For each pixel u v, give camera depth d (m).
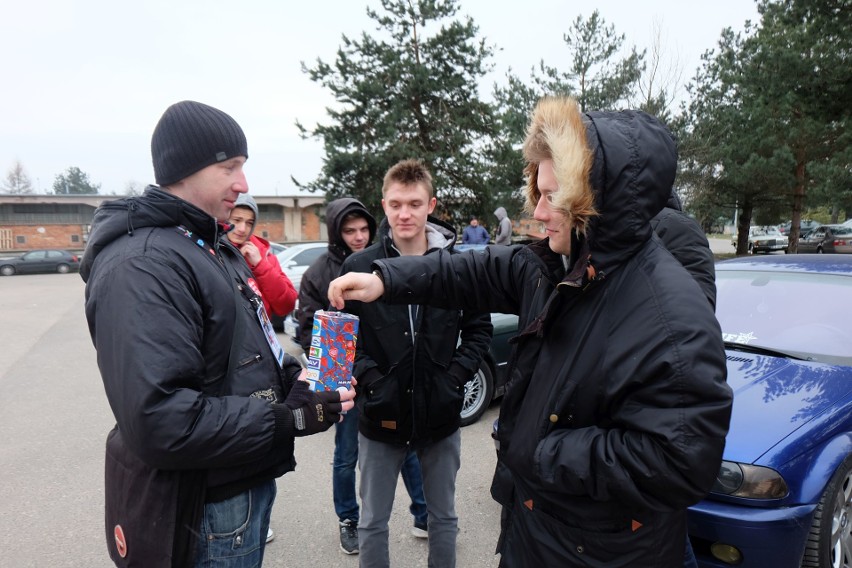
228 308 1.38
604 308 1.20
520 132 16.86
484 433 4.40
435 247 2.32
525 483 1.32
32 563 2.76
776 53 13.54
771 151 16.61
